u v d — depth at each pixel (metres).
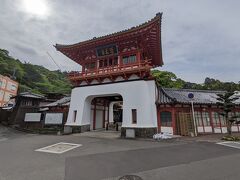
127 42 19.97
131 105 18.22
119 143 13.83
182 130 17.89
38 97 32.78
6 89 50.41
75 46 21.67
